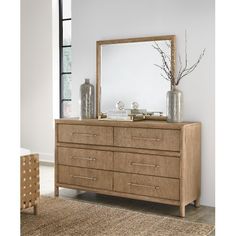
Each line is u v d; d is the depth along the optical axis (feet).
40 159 19.74
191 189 11.65
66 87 19.54
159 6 12.91
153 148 11.51
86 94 13.55
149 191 11.66
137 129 11.79
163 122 11.96
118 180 12.26
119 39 13.55
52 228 10.03
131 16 13.47
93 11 14.32
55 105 19.36
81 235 9.51
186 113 12.60
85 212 11.55
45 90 19.48
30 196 10.96
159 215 11.38
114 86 13.74
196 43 12.34
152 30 13.08
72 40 14.88
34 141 19.95
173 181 11.21
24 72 20.11
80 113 13.65
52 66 19.17
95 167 12.74
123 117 12.67
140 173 11.80
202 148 12.35
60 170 13.55
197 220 10.83
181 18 12.55
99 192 12.69
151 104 12.98
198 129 12.03
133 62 13.30
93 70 14.44
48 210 11.76
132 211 11.67
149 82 13.00
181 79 12.64
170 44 12.59
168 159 11.26
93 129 12.71
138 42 13.17
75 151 13.16
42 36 19.43
